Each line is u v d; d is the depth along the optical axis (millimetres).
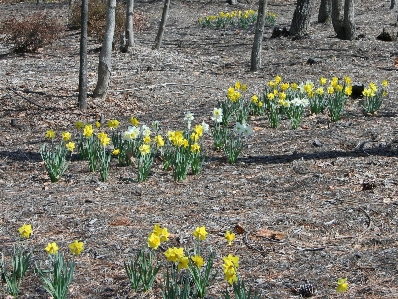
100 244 5090
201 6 30484
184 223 5531
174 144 6676
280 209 5832
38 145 8945
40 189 6770
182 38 21391
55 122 10297
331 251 4848
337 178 6699
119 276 4504
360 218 5504
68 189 6711
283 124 9570
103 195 6441
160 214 5777
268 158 7715
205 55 17797
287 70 14805
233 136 8852
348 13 18625
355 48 17312
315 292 4168
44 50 17609
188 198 6250
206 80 13617
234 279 3615
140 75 13820
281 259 4738
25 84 12609
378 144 8102
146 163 6906
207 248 4977
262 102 10102
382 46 17453
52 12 27484
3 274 4328
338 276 4410
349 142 8273
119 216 5738
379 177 6664
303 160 7500
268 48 18484
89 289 4309
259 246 4988
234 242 5086
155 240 3740
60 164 7156
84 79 10859
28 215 5855
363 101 10227
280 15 28234
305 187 6473
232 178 6938
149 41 20500
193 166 7152
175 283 3803
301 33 19703
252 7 30750
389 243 4945
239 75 14555
